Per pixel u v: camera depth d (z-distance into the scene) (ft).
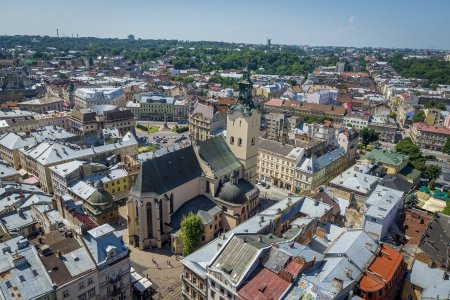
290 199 408.26
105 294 281.33
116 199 503.20
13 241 277.85
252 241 292.20
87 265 268.62
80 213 344.28
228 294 262.26
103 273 276.21
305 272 265.13
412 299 300.40
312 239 328.49
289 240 307.17
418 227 401.49
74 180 485.97
